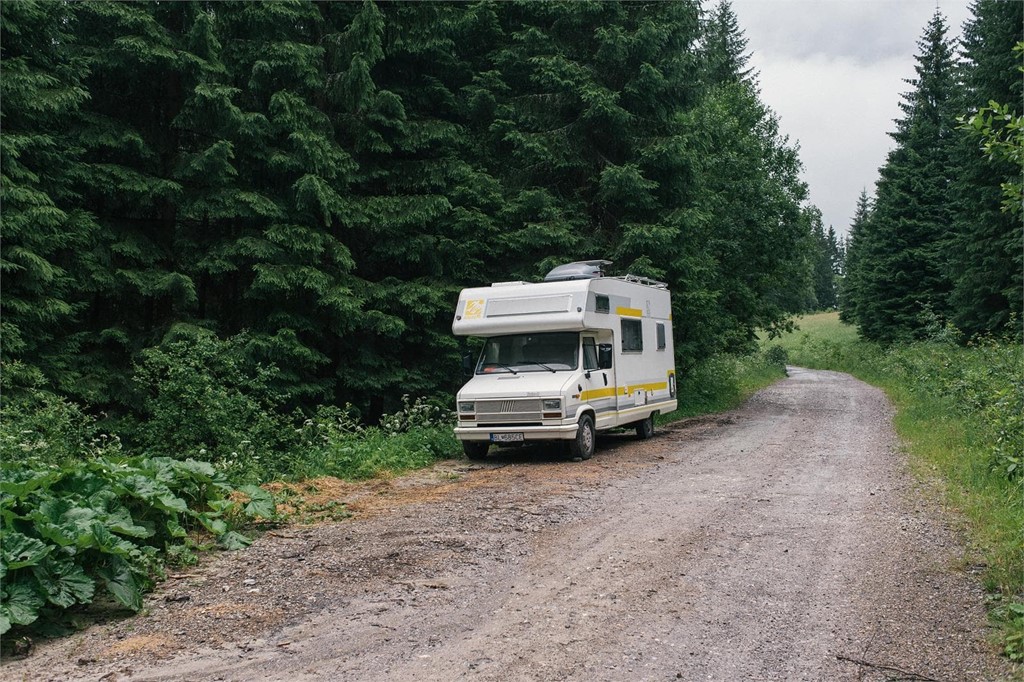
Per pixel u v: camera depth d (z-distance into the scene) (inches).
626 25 779.4
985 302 1188.5
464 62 759.1
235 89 592.4
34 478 251.0
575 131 760.3
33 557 209.0
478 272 742.5
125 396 573.0
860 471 449.7
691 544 293.7
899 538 297.0
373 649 199.5
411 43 709.3
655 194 789.9
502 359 547.8
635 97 763.4
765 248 1194.6
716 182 1119.0
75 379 554.3
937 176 1626.5
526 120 745.0
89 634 212.8
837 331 2915.8
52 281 538.0
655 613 222.8
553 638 205.2
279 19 636.1
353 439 513.0
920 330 1569.9
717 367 1058.7
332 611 227.5
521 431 506.3
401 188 711.7
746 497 379.6
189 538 292.8
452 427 583.8
